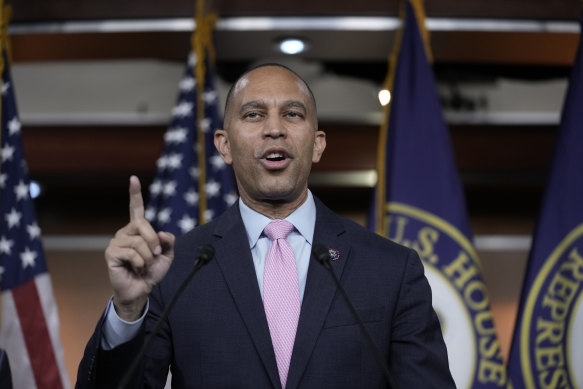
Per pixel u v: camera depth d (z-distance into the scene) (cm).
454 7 452
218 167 431
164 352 183
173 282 191
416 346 185
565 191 389
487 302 383
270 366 174
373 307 185
